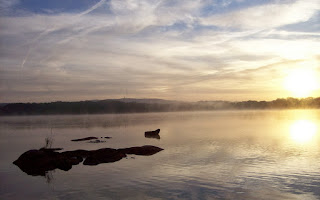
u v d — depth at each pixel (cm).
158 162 2975
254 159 2980
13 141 5497
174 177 2320
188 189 1980
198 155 3322
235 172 2438
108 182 2238
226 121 11144
